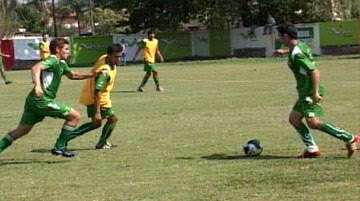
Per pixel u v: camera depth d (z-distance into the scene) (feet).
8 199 25.91
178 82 92.58
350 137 31.42
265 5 185.26
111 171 30.68
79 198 25.64
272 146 35.88
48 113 32.71
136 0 187.52
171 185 27.30
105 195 25.98
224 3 177.88
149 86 86.63
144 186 27.27
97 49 172.65
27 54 165.99
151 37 77.77
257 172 29.19
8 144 32.63
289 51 31.19
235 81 90.22
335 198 24.31
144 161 32.89
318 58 147.02
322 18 184.55
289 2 183.52
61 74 32.63
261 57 166.09
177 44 178.70
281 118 47.96
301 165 30.37
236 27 182.29
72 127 33.94
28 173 30.91
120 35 172.55
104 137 37.37
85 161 33.50
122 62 160.56
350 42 161.38
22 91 85.25
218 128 43.91
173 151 35.55
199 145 37.24
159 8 189.67
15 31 273.33
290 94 66.90
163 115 52.70
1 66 101.86
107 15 309.42
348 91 67.51
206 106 58.44
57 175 30.22
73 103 66.59
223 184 27.14
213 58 173.99
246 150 33.19
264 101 60.85
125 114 54.24
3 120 53.47
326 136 38.24
